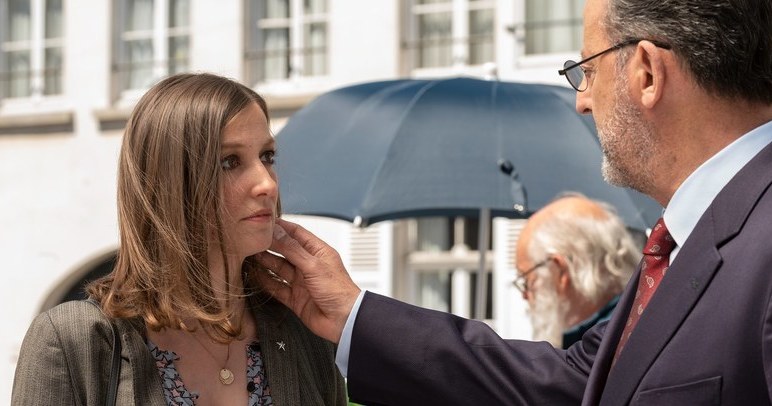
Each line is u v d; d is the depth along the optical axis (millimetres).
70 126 14164
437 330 3299
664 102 2818
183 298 2912
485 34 12703
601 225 4543
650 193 2922
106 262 14141
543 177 5398
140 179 2959
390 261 12570
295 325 3176
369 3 12906
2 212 14352
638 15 2846
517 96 5734
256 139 2992
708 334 2617
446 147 5445
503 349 3355
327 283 3211
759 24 2742
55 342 2863
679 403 2621
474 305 12766
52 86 14531
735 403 2562
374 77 12867
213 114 2947
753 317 2559
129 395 2857
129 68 14133
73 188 14109
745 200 2686
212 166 2934
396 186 5328
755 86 2754
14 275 14258
